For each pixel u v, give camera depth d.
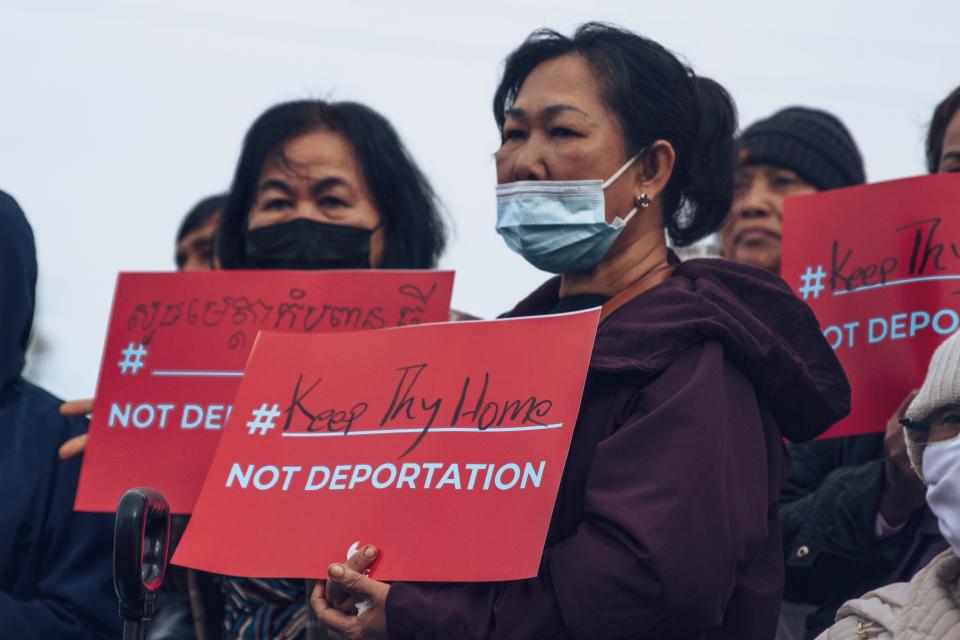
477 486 3.24
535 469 3.20
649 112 3.64
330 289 4.30
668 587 2.99
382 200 4.89
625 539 3.04
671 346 3.29
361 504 3.34
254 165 4.85
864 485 4.04
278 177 4.78
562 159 3.59
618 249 3.70
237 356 4.26
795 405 3.41
